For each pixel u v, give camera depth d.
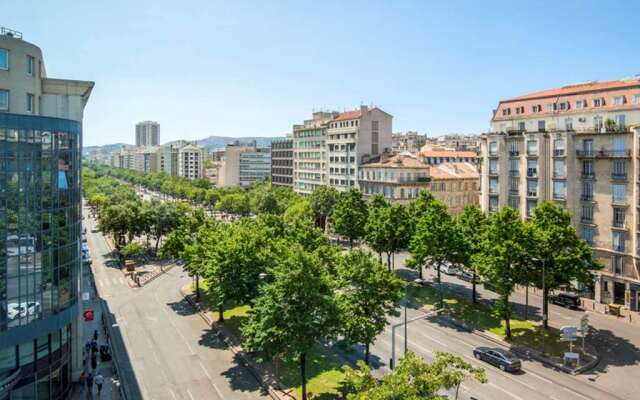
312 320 36.75
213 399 39.66
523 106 86.31
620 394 39.84
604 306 64.75
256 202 144.12
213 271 50.06
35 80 42.59
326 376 42.62
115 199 123.44
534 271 53.47
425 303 65.25
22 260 35.38
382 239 75.38
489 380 42.41
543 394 39.78
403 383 25.62
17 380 35.28
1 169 34.06
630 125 64.12
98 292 74.75
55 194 38.16
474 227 67.12
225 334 53.72
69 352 41.94
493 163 83.94
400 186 114.12
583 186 69.50
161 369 45.66
